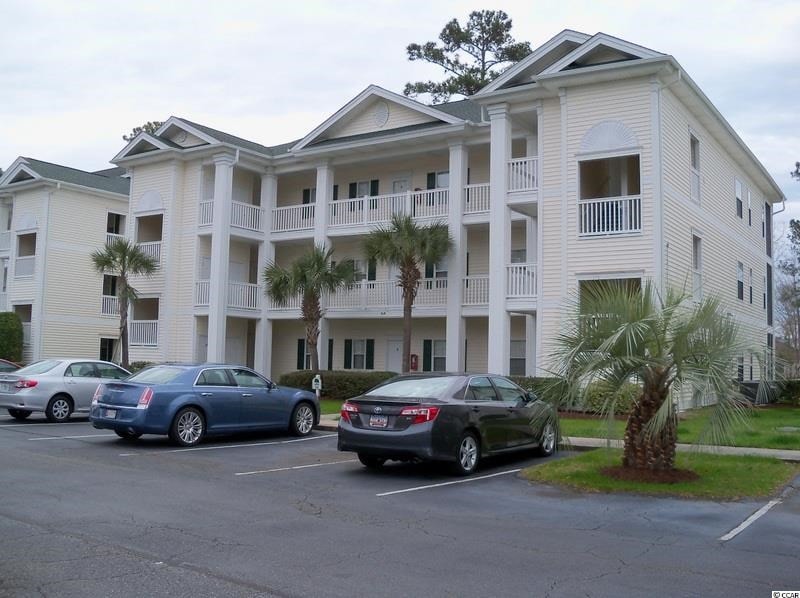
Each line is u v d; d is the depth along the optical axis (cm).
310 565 627
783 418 1944
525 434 1265
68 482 997
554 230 2130
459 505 900
